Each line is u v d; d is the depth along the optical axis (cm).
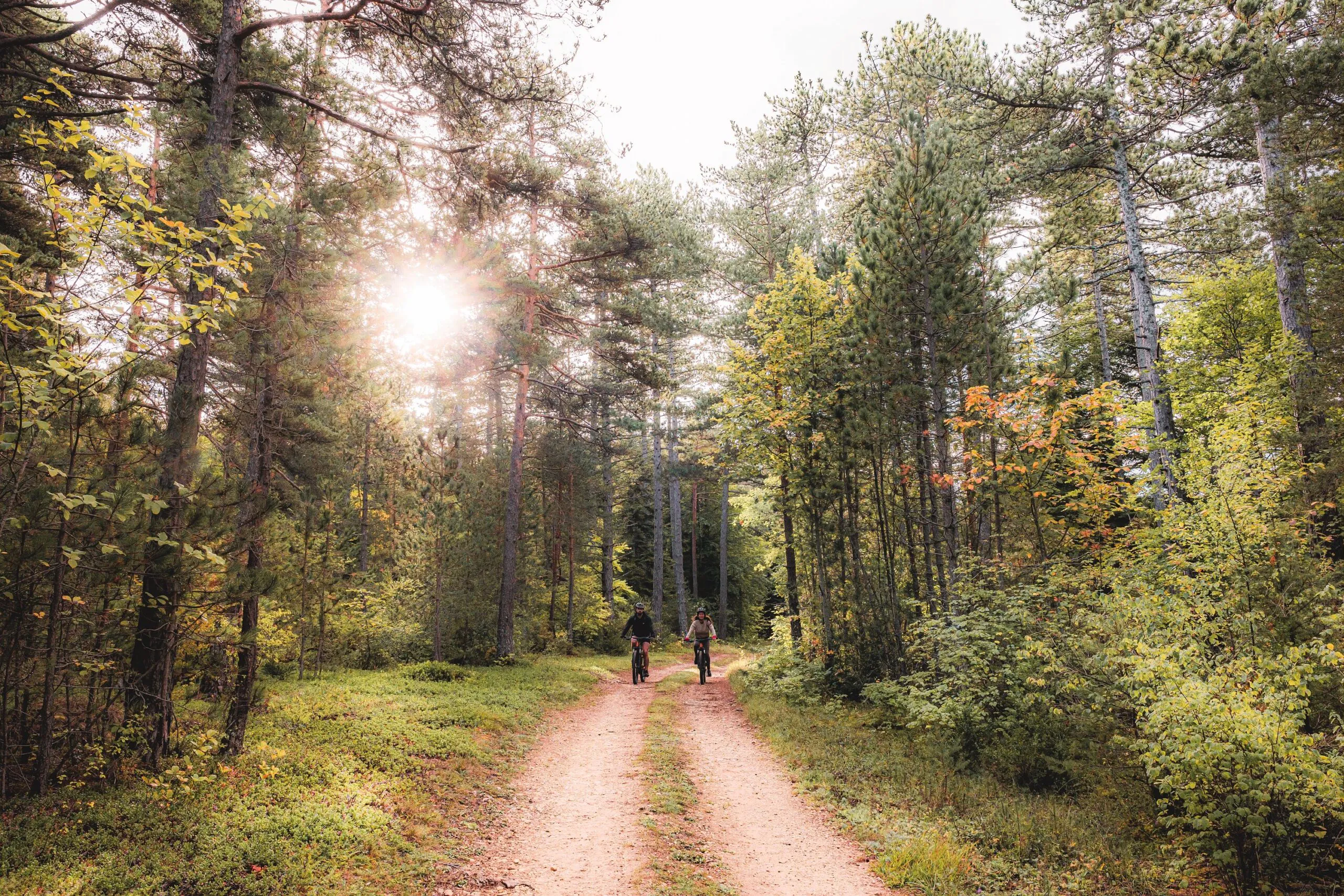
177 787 606
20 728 588
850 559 1559
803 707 1319
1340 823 561
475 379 1994
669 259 2034
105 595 617
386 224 1047
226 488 654
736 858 620
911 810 737
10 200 991
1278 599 684
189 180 734
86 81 894
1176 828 642
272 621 1189
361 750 797
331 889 479
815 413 1577
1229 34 1180
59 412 556
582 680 1714
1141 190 1891
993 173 1706
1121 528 1058
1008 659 902
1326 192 1061
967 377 1250
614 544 3747
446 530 1672
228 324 755
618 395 2178
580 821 700
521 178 1394
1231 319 1870
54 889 412
